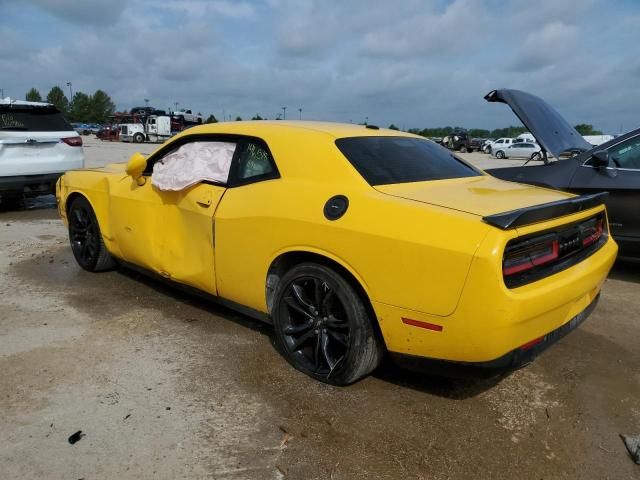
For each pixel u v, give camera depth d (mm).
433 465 2465
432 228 2578
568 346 3766
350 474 2393
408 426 2750
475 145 51656
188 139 4066
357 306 2893
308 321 3193
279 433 2666
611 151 5297
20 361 3354
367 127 3895
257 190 3361
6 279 5008
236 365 3346
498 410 2922
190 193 3762
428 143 4004
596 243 3293
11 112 8312
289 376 3219
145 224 4160
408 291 2623
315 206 3020
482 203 2789
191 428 2693
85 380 3135
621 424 2826
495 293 2408
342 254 2848
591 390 3162
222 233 3506
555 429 2764
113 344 3619
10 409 2828
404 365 2850
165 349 3555
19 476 2330
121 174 4633
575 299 2832
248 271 3404
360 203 2871
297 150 3299
